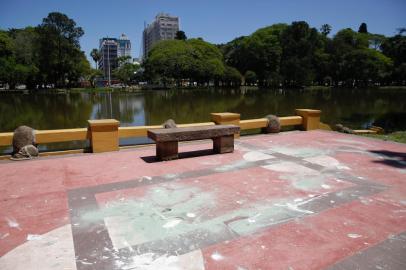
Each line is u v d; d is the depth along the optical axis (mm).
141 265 3506
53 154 8555
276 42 88750
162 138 7625
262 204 5199
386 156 8484
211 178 6555
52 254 3709
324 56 84812
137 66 117938
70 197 5469
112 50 177375
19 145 8156
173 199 5402
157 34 175500
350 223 4527
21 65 61125
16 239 4047
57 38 67438
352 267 3488
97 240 4031
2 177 6551
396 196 5582
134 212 4875
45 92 67625
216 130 8383
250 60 92062
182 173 6895
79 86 102312
